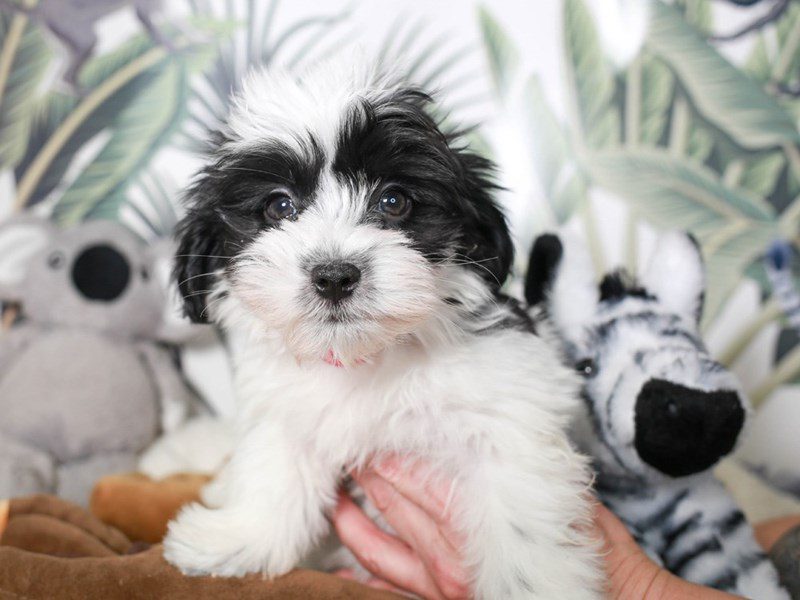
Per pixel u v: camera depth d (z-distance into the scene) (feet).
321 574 0.87
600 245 1.71
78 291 1.42
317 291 0.79
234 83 1.70
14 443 1.32
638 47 1.68
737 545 0.93
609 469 0.95
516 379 0.87
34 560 0.79
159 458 1.39
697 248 1.05
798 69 1.65
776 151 1.66
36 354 1.37
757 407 1.67
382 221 0.87
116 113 1.70
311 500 0.94
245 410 0.98
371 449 0.92
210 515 0.93
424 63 1.70
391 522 0.94
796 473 1.65
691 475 0.91
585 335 1.00
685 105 1.68
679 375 0.88
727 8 1.65
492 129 1.71
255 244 0.86
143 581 0.79
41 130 1.69
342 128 0.85
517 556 0.80
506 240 0.93
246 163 0.87
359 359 0.84
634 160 1.69
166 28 1.70
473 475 0.88
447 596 0.89
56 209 1.69
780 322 1.66
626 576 0.82
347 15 1.70
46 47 1.68
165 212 1.71
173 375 1.51
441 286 0.87
